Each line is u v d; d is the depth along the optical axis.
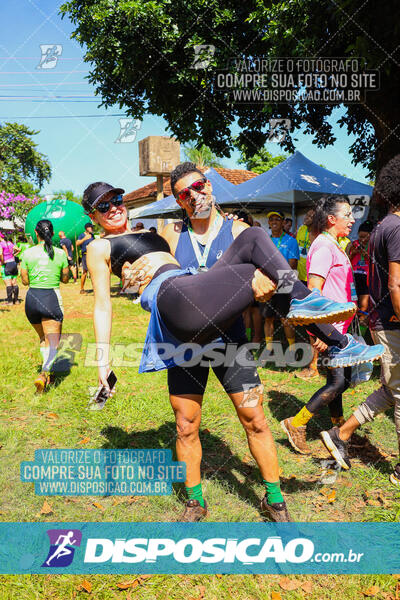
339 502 2.54
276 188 8.32
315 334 2.30
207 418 3.79
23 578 1.97
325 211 2.99
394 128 6.33
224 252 2.18
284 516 2.23
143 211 13.47
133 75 8.04
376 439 3.34
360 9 5.11
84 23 7.86
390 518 2.35
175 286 1.83
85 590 1.92
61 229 18.53
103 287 2.24
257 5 6.45
